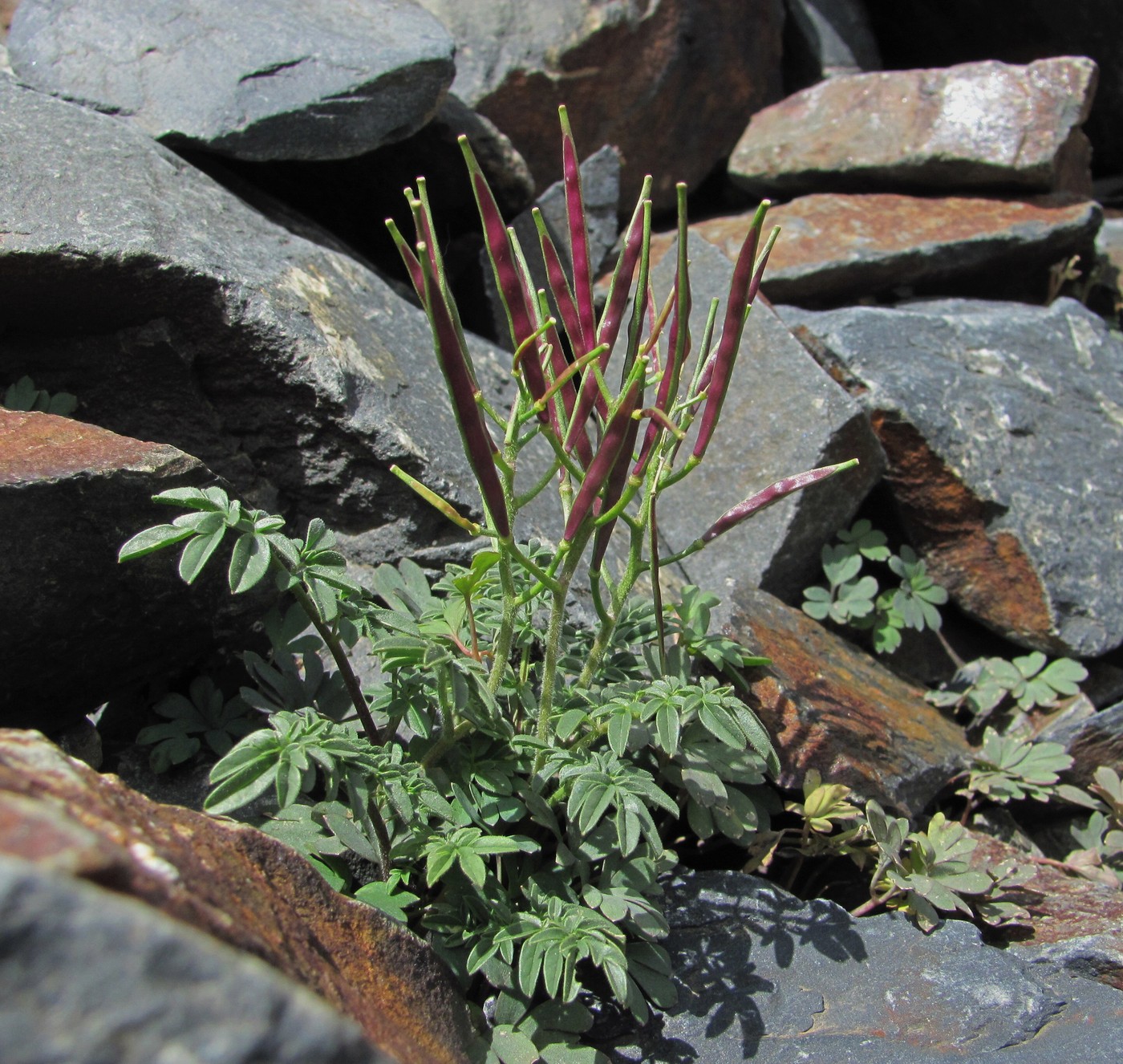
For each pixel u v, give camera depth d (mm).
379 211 440
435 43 384
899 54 760
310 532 252
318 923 222
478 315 452
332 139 370
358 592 254
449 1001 237
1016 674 359
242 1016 169
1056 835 337
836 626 363
